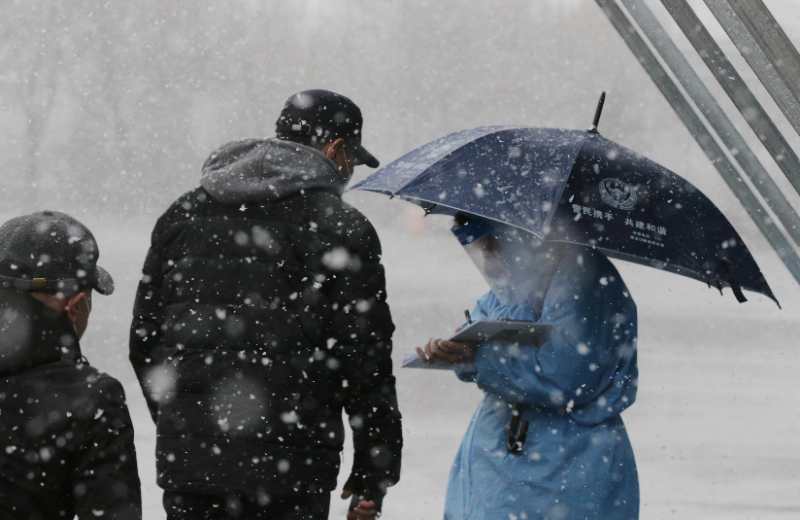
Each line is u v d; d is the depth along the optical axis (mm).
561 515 12148
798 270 12102
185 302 11969
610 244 12312
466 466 12609
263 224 11906
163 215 12391
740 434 33656
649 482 27844
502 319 12492
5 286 9086
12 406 9047
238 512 11750
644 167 13188
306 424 11758
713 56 10859
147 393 12648
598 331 12141
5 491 9047
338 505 23391
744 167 11719
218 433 11703
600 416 12266
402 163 13555
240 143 12445
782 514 25125
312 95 12539
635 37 12148
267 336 11750
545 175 12688
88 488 9148
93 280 9336
